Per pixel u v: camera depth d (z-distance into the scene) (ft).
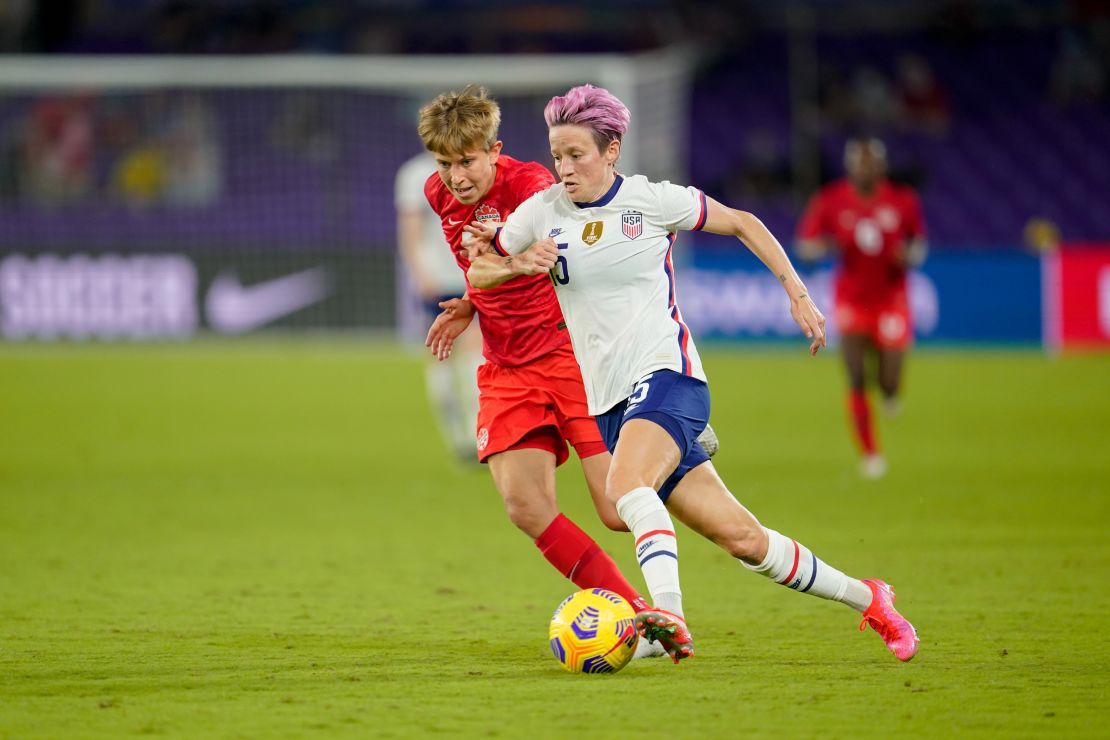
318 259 274.57
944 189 341.21
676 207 62.03
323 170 308.60
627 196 61.98
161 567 92.17
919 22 370.53
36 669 62.18
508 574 89.97
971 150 347.36
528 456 67.46
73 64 276.21
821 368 247.09
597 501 67.72
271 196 304.50
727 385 223.71
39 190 287.28
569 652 60.80
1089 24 366.84
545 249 61.05
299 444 164.25
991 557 94.58
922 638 69.26
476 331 171.32
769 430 174.91
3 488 130.82
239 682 59.47
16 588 84.28
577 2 375.66
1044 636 69.56
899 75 358.64
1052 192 341.41
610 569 66.74
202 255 269.64
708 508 61.26
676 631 56.08
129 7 369.30
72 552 98.07
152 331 268.41
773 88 358.02
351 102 313.12
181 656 65.16
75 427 176.14
